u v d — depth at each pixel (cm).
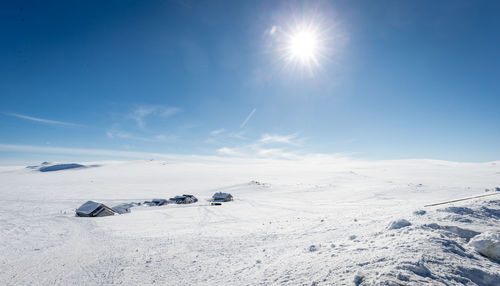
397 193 5725
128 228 2319
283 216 2894
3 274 1034
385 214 1656
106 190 9494
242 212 3869
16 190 9494
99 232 2112
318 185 9750
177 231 2002
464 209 1099
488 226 841
